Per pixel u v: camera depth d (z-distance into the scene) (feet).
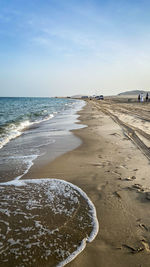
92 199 10.16
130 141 22.72
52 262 6.24
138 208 9.16
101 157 17.11
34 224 8.16
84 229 7.79
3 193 11.06
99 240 7.15
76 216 8.69
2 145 23.89
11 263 6.20
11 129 36.42
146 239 7.13
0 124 43.06
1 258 6.40
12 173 14.26
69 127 36.65
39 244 7.01
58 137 27.37
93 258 6.35
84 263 6.18
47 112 81.41
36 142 24.86
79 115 61.57
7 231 7.72
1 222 8.32
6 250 6.74
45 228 7.89
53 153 19.26
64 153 19.02
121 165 14.92
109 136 26.05
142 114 52.95
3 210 9.27
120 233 7.49
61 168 14.90
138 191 10.74
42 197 10.53
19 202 10.02
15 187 11.85
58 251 6.68
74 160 16.69
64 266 6.08
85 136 26.91
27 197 10.55
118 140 23.49
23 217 8.68
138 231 7.57
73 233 7.56
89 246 6.88
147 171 13.53
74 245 6.94
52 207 9.49
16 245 6.97
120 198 10.11
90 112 70.69
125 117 47.75
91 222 8.23
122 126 33.91
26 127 40.27
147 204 9.46
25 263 6.21
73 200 10.12
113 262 6.18
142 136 25.00
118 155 17.51
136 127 31.89
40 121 50.19
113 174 13.25
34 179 13.05
